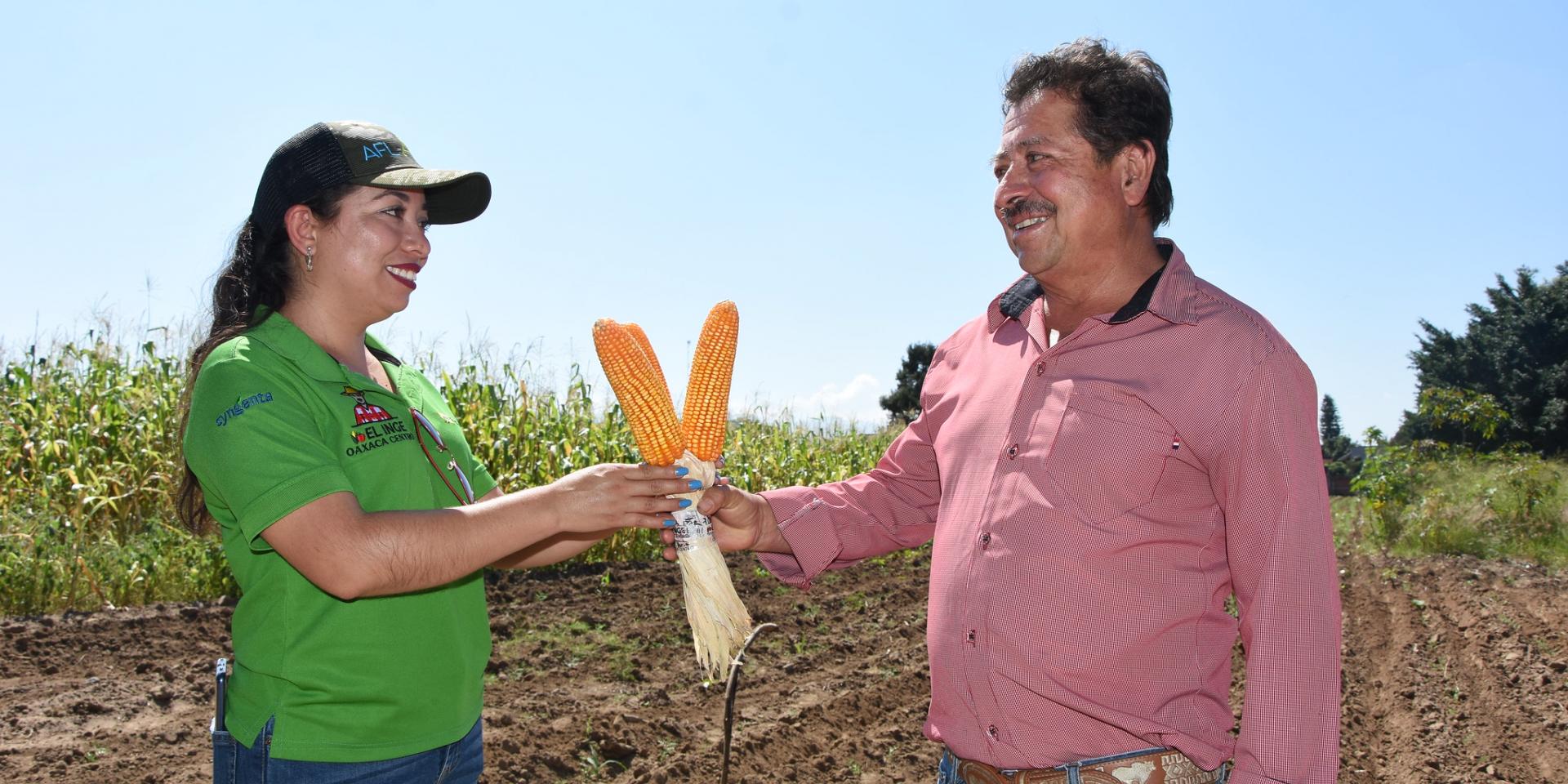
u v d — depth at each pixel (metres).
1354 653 8.70
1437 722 6.82
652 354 2.64
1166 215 2.68
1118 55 2.57
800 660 7.25
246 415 2.27
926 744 5.82
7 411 9.41
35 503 8.52
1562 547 14.45
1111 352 2.46
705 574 2.62
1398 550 15.12
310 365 2.43
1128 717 2.33
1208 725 2.37
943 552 2.65
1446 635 9.30
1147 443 2.36
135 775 4.75
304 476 2.21
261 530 2.21
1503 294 43.84
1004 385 2.67
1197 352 2.37
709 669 2.69
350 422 2.47
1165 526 2.37
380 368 2.86
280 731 2.38
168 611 7.25
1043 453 2.46
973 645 2.49
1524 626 9.55
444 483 2.75
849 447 15.41
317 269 2.55
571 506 2.38
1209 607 2.41
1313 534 2.26
